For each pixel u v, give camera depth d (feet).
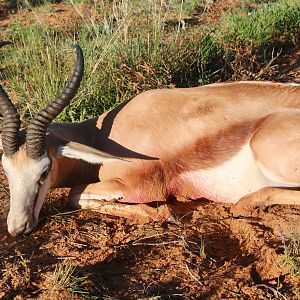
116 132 8.53
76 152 8.09
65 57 11.27
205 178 8.50
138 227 8.00
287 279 7.13
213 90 8.64
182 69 11.57
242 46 12.39
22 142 7.98
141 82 10.91
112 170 8.49
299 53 12.96
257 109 8.41
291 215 8.07
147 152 8.41
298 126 8.09
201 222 8.12
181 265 7.36
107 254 7.50
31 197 7.90
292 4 14.74
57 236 7.84
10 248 7.63
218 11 17.15
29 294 6.93
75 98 10.55
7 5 18.93
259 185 8.37
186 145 8.42
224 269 7.29
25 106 10.78
